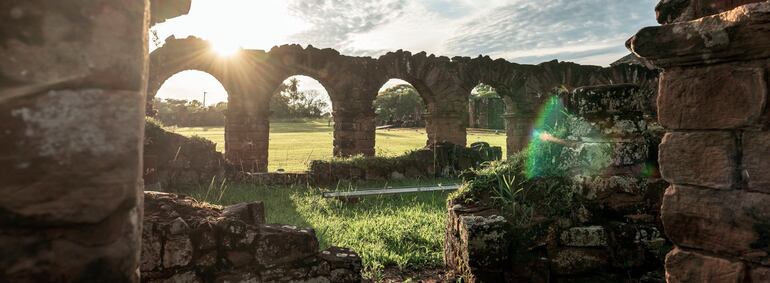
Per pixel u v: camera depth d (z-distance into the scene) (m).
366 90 16.59
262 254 2.97
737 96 1.94
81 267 1.35
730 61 1.96
